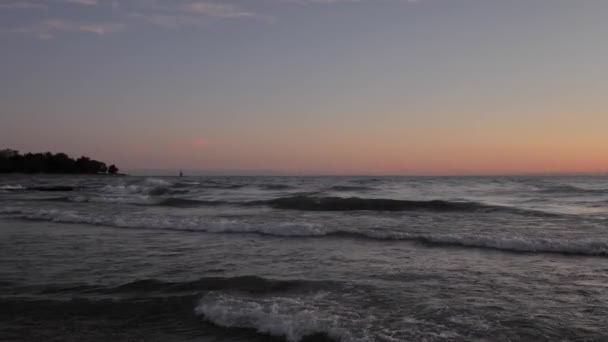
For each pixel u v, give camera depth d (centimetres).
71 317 556
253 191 3350
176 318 547
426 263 845
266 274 762
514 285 684
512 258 888
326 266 823
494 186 4003
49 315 564
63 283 708
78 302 605
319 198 2134
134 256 926
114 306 590
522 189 3419
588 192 3006
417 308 569
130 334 504
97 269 805
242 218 1563
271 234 1216
